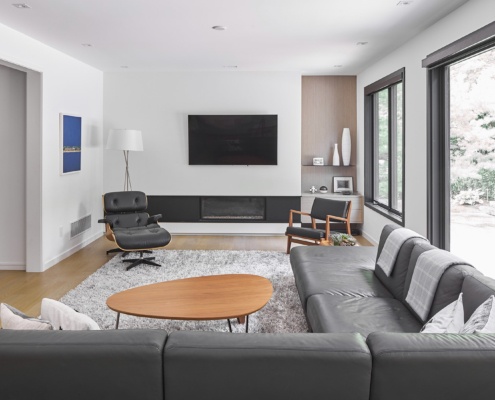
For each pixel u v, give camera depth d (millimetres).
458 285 2551
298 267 4082
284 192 7742
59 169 5906
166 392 1562
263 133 7609
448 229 4680
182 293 3500
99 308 4105
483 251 3949
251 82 7582
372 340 1604
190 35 5016
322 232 5867
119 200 6340
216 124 7605
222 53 6016
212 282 3795
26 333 1619
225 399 1559
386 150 6812
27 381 1555
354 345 1567
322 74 7863
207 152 7652
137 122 7648
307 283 3561
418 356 1527
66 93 6094
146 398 1564
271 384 1542
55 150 5777
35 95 5352
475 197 4082
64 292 4691
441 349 1542
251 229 7805
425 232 4848
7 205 5543
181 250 6496
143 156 7699
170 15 4258
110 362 1541
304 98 8062
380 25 4637
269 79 7578
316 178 8156
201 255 6152
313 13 4215
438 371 1526
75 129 6367
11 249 5582
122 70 7422
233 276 3979
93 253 6395
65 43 5387
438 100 4652
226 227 7793
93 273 5297
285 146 7684
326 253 4453
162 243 5621
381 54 6117
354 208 7656
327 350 1543
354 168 8109
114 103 7633
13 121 5465
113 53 5996
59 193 5934
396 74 5715
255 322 3764
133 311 3098
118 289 4684
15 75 5434
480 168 3975
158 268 5492
